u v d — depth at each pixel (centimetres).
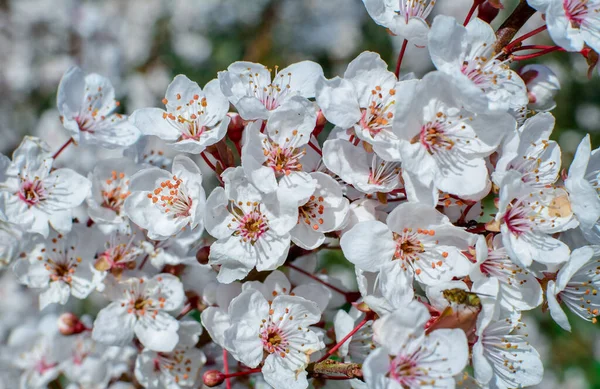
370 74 30
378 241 29
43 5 49
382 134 29
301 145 30
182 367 33
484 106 28
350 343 31
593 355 51
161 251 32
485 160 30
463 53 29
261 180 29
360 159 30
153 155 35
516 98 30
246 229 29
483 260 29
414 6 31
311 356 30
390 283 29
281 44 55
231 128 30
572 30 30
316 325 32
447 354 28
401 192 30
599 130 53
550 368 51
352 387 32
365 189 29
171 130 30
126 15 54
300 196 29
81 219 35
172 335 32
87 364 35
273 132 30
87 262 32
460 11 55
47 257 32
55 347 35
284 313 30
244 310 29
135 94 49
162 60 53
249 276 31
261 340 29
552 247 29
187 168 30
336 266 45
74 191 32
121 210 32
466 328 28
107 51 49
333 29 56
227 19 55
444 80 29
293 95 29
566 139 53
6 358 36
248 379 34
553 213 30
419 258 29
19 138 49
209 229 29
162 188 30
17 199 32
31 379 36
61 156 39
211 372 30
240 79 31
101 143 33
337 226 29
